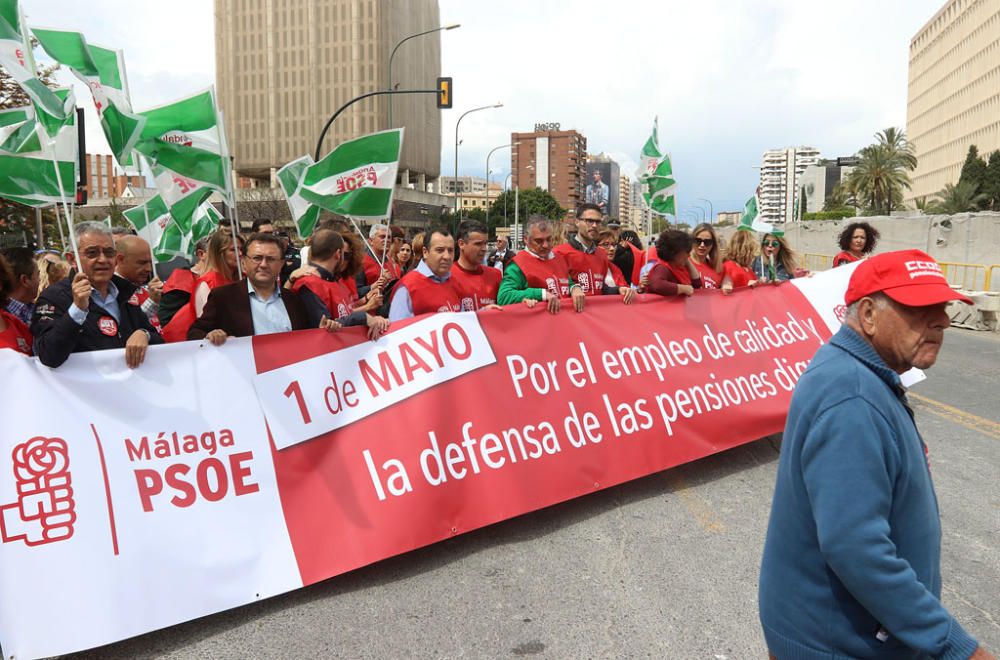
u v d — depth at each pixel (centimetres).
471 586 361
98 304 366
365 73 8869
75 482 325
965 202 5303
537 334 469
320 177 541
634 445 477
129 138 441
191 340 370
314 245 488
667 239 529
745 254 696
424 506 391
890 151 6275
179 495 343
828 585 171
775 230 817
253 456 364
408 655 304
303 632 323
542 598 349
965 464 542
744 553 393
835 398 166
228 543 344
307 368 391
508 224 9700
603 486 454
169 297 506
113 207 2917
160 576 325
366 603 347
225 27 9244
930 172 12231
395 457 395
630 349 502
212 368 369
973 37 10381
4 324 363
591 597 349
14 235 1722
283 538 356
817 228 3400
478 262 545
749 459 546
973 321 1326
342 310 489
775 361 564
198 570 333
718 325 550
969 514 447
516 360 454
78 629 304
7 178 432
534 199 10469
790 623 177
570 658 300
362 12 8819
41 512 316
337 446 385
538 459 437
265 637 320
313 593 357
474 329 446
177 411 354
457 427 418
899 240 2469
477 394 432
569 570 376
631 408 484
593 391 473
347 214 543
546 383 459
